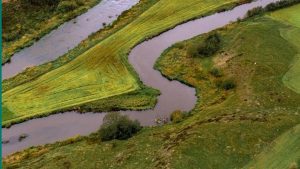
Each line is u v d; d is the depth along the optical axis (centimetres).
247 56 6303
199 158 4181
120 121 4903
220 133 4497
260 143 4319
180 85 5928
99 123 5281
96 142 4831
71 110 5438
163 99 5669
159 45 6844
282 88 5534
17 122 5209
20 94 5656
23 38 6781
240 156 4181
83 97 5650
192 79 5997
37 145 4903
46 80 5931
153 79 6044
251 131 4488
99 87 5841
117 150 4578
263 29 7075
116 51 6606
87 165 4350
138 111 5444
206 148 4300
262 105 5194
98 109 5450
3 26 6862
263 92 5472
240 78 5866
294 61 6200
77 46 6719
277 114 4825
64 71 6125
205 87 5841
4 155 4731
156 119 5297
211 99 5575
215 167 4078
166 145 4466
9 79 5912
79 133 5103
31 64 6275
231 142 4356
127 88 5819
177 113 5297
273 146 4278
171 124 5128
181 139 4491
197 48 6512
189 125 4884
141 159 4319
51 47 6688
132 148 4559
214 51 6506
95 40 6844
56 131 5128
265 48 6506
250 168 4041
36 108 5438
